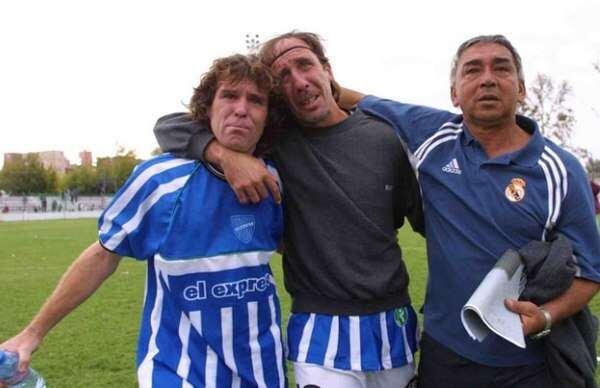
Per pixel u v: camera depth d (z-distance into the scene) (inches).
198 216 121.4
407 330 136.8
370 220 131.5
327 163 133.2
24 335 122.3
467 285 124.4
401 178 139.4
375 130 136.6
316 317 132.0
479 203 124.6
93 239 1067.3
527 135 129.2
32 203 3011.8
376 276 131.2
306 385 130.0
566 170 121.6
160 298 123.8
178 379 119.6
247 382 123.1
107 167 3644.2
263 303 125.7
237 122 122.0
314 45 137.2
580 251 119.5
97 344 309.9
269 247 128.1
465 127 130.1
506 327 108.2
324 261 131.3
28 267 655.1
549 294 115.3
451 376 129.4
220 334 121.3
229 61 124.0
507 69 123.5
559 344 120.3
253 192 122.4
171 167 124.9
